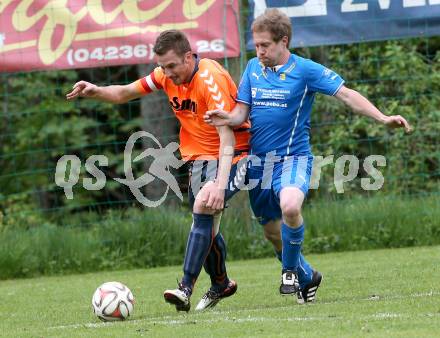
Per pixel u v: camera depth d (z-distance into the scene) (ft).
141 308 68.44
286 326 51.80
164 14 101.71
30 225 135.44
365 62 134.92
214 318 57.52
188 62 62.90
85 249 105.50
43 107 171.42
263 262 99.86
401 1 103.40
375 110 61.36
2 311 72.43
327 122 134.41
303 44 103.14
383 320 51.75
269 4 102.89
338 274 81.87
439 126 127.75
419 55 135.03
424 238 106.93
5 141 176.24
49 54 102.42
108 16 102.06
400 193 124.88
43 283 94.32
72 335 53.47
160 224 106.83
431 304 57.16
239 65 102.89
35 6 102.17
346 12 103.24
